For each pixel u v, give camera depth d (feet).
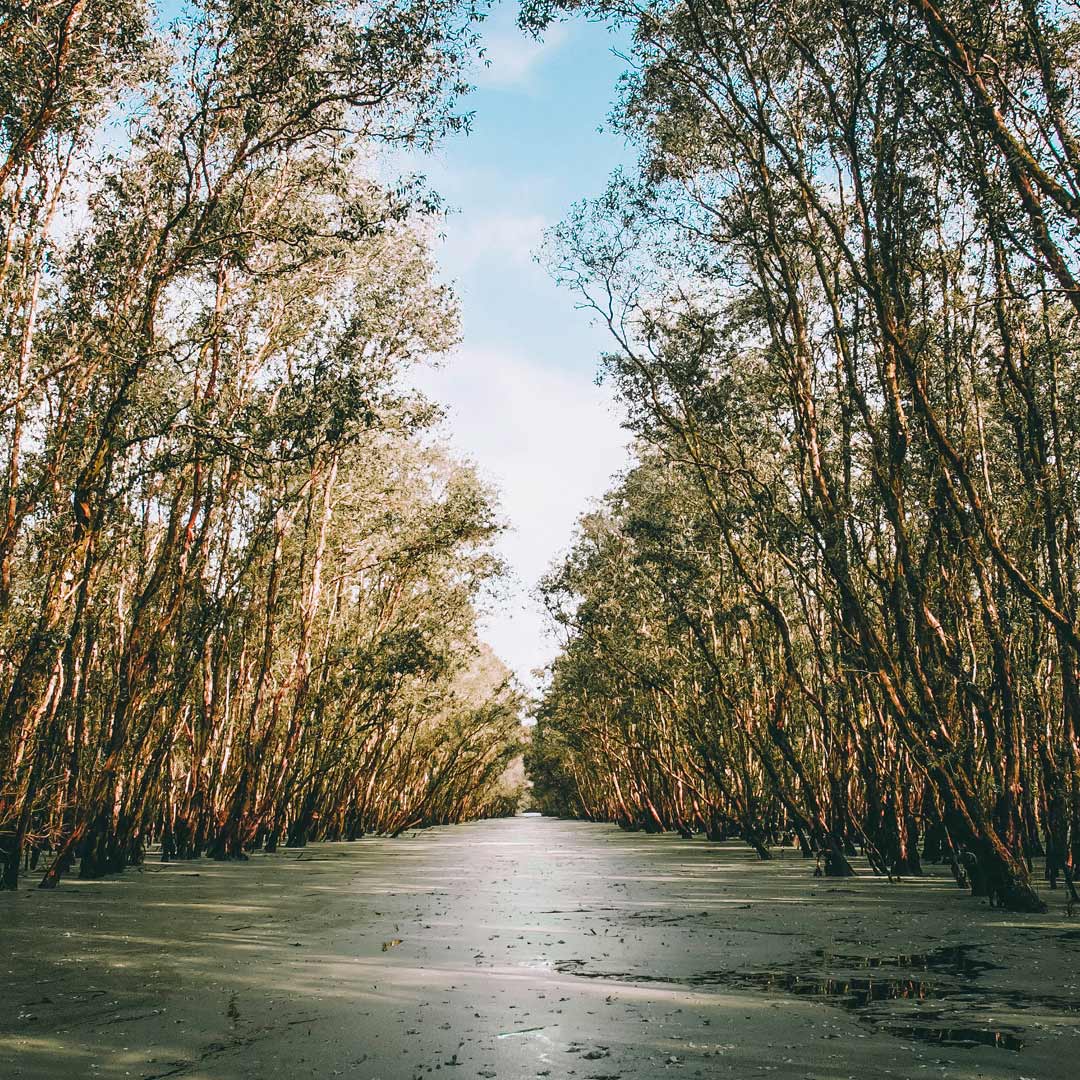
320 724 120.37
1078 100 46.85
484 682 229.45
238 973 34.73
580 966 36.22
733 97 66.13
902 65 53.72
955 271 59.67
